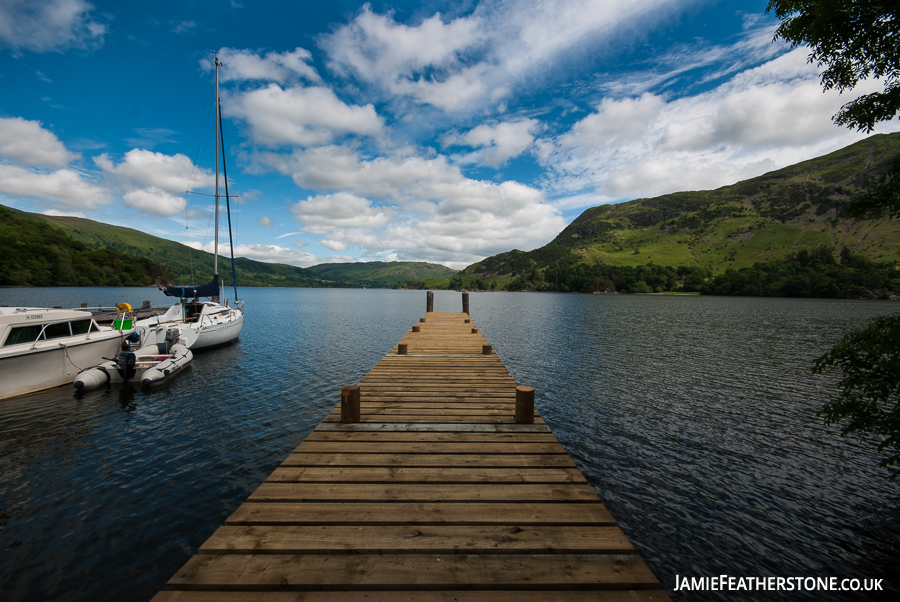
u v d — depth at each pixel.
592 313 55.72
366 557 3.21
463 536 3.49
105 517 6.54
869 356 5.97
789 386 15.73
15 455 8.77
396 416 6.86
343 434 6.00
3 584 5.06
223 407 12.39
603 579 2.99
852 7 5.21
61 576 5.22
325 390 14.59
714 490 7.99
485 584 2.93
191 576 2.94
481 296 141.75
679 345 25.73
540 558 3.24
